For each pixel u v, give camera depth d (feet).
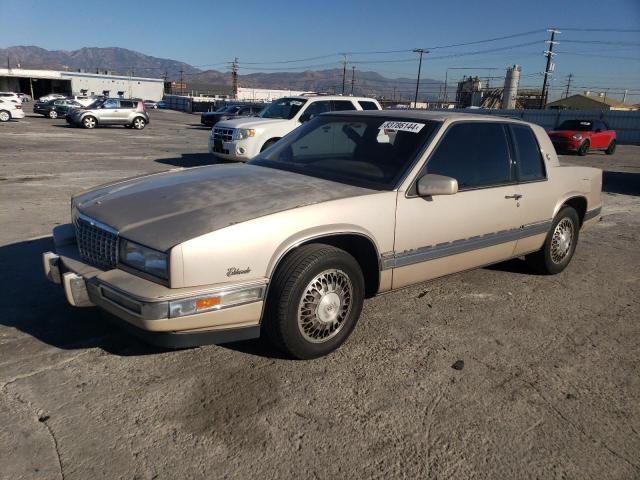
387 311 14.10
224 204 10.66
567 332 13.41
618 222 27.37
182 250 9.18
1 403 9.29
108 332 12.05
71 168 38.86
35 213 23.53
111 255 10.18
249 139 37.70
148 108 248.52
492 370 11.32
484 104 251.19
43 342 11.50
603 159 67.87
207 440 8.62
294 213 10.46
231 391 10.01
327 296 10.97
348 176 12.70
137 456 8.17
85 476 7.72
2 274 15.43
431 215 12.62
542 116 128.16
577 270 18.57
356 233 11.16
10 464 7.88
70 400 9.48
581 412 9.94
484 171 14.20
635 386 10.97
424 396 10.18
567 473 8.30
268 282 10.07
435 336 12.77
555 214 16.60
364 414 9.52
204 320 9.53
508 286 16.49
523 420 9.60
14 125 84.74
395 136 13.35
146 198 11.19
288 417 9.32
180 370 10.64
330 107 41.06
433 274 13.34
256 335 10.39
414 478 8.04
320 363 11.19
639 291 16.71
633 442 9.14
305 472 8.03
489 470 8.29
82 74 286.87
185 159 47.62
